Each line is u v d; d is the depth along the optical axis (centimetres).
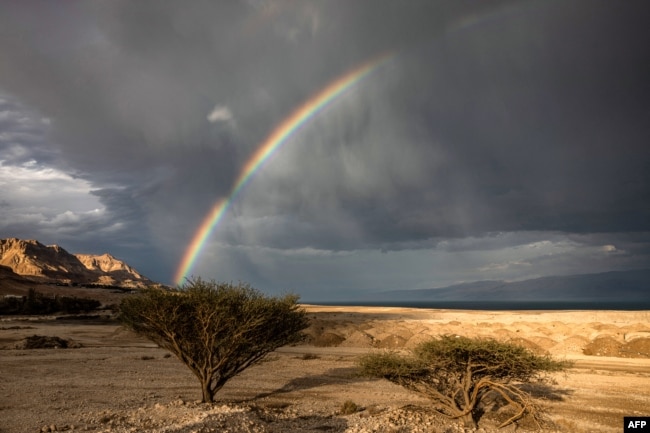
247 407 1703
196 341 1922
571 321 6838
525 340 4209
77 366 2944
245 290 1989
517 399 1866
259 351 2038
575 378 2580
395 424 1544
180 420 1373
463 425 1592
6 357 3331
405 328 5362
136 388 2223
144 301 1895
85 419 1527
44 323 7525
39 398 1925
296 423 1558
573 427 1588
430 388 1716
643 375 2719
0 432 1377
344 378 2628
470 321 7194
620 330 4844
